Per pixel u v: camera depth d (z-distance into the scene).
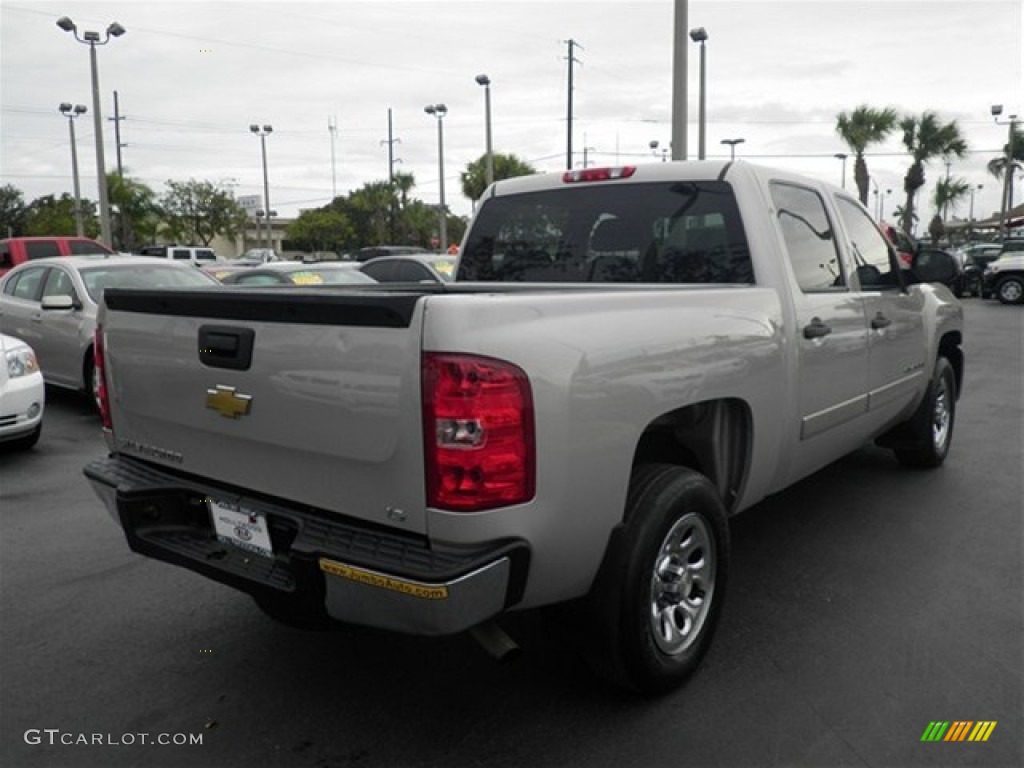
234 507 2.90
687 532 3.13
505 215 4.62
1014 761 2.71
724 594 3.32
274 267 12.11
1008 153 44.97
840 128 31.91
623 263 4.19
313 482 2.66
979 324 18.55
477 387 2.31
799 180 4.30
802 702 3.06
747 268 3.77
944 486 5.75
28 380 6.89
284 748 2.85
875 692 3.12
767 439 3.58
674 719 2.97
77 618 3.88
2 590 4.21
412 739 2.88
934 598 3.94
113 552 4.76
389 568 2.35
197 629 3.76
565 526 2.57
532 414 2.42
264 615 3.89
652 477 3.00
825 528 4.91
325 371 2.53
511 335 2.41
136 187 45.62
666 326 2.95
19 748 2.87
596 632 2.88
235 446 2.88
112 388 3.38
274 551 2.83
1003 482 5.82
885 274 5.05
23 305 9.36
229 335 2.78
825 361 4.04
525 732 2.90
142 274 9.16
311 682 3.27
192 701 3.16
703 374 3.09
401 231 55.09
